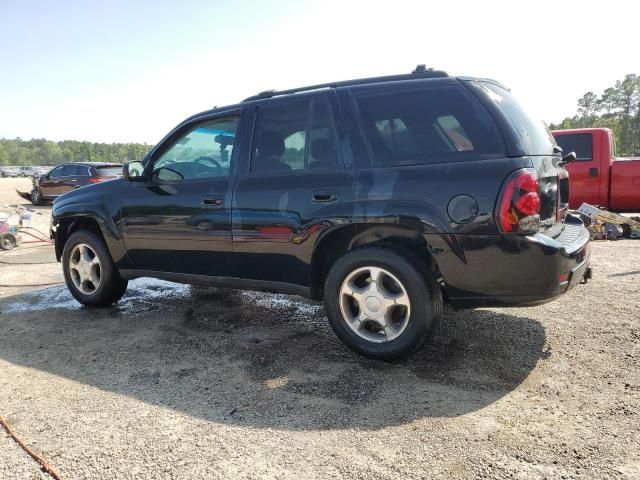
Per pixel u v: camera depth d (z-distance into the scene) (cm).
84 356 347
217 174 380
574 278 294
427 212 286
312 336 376
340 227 316
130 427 250
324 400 272
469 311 419
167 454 226
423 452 221
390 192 297
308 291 343
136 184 424
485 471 206
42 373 320
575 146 869
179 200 388
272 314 438
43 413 267
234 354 343
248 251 358
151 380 305
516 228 269
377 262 305
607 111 9438
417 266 297
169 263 409
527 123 310
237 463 218
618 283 491
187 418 258
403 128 308
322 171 326
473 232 277
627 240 750
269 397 278
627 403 258
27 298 516
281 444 231
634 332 357
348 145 321
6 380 310
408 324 301
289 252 339
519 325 381
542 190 283
